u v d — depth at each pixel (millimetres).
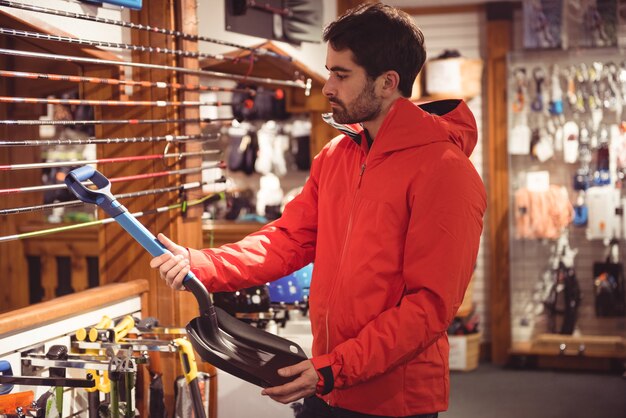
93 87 3561
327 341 2293
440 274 2082
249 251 2461
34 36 2676
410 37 2205
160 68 3240
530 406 5941
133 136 3605
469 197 2127
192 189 3648
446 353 2299
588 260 7184
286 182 7945
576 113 7102
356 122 2244
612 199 6992
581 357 7082
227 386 3658
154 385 3043
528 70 7137
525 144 7109
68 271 5738
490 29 7324
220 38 4148
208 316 2262
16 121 2615
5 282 5730
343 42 2168
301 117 7730
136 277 3635
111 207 2150
